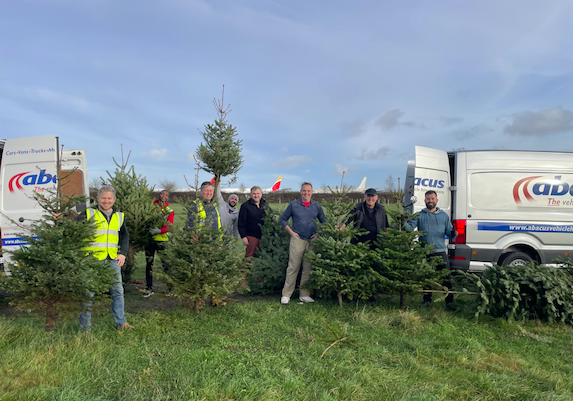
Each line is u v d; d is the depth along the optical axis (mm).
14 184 6340
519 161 7086
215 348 3701
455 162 7121
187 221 4949
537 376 3340
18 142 6434
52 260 3633
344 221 5750
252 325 4621
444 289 5543
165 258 4863
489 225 6891
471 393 3016
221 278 4848
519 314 5133
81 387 2807
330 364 3441
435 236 5848
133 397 2637
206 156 6754
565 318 4941
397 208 5648
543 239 6914
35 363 3098
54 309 3926
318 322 4754
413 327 4566
